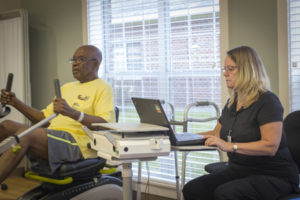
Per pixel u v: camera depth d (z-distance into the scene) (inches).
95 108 105.8
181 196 97.4
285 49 100.5
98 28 147.4
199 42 120.0
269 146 69.2
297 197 71.1
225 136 78.8
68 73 158.2
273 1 103.1
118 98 142.9
